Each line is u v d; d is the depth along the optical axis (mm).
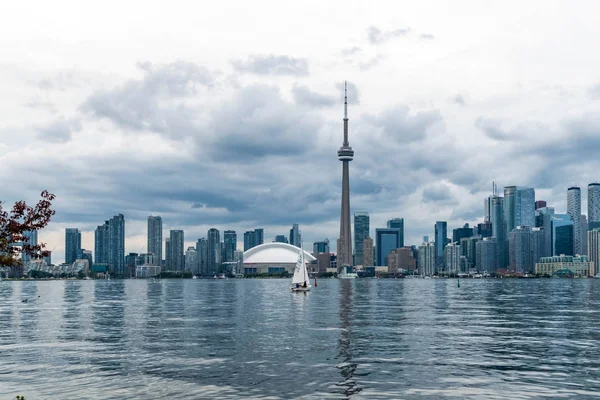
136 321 134875
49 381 64688
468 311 161250
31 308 189750
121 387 61562
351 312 158625
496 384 61781
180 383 63250
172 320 136625
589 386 60781
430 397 56562
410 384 62031
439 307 180125
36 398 57312
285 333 106500
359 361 75562
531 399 55594
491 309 169750
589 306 183875
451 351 83375
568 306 184375
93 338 101500
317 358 78062
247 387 61188
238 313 157750
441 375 66500
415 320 131875
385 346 88625
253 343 92938
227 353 82750
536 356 78750
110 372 69438
